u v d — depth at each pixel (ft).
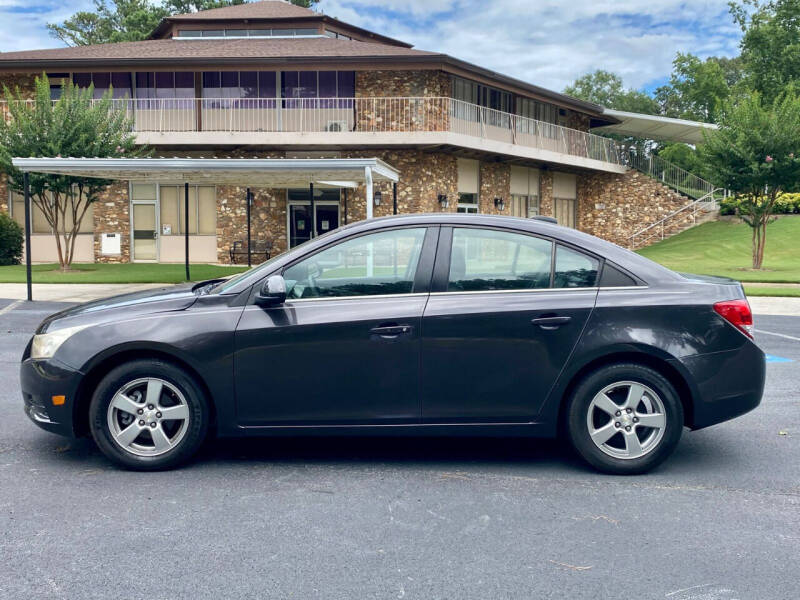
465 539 11.73
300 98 81.00
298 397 14.76
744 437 18.01
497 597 9.81
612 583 10.24
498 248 15.16
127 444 14.87
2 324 36.73
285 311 14.76
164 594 9.80
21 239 80.43
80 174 48.85
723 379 14.67
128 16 150.30
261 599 9.70
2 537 11.64
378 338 14.64
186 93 83.15
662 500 13.57
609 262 15.08
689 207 110.83
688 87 163.22
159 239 86.02
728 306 14.78
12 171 62.90
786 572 10.62
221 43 90.68
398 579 10.32
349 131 80.53
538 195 104.06
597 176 112.98
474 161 90.58
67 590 9.88
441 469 15.37
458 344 14.61
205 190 85.40
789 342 33.06
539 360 14.61
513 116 93.86
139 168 43.65
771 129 70.28
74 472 14.93
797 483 14.62
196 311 14.89
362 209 83.20
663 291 14.90
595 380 14.65
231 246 84.89
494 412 14.79
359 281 15.11
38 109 63.62
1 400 21.06
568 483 14.49
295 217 85.10
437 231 15.24
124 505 13.10
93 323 14.93
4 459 15.75
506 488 14.19
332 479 14.66
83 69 80.84
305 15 96.43
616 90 199.11
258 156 83.35
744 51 144.15
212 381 14.65
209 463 15.65
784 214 108.47
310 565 10.73
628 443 14.79
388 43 105.50
